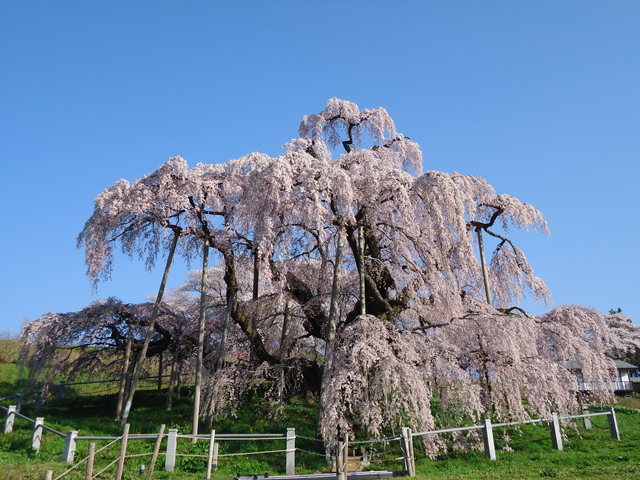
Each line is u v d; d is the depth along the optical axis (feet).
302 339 63.21
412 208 46.57
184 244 58.08
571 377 48.19
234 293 56.65
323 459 38.58
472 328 46.24
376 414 37.29
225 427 50.03
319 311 58.44
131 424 49.42
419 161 65.05
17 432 41.37
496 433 47.80
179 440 41.34
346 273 61.05
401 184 46.21
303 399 66.90
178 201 50.06
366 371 38.50
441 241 44.04
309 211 42.78
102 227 51.29
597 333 56.49
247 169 55.01
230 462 36.86
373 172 47.75
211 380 51.31
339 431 38.24
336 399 37.24
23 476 28.40
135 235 54.39
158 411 61.87
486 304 48.60
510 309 52.19
